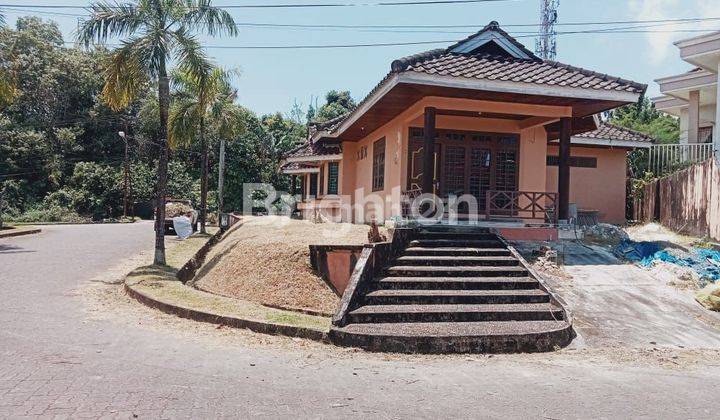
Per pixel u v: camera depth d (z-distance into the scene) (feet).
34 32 144.25
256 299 33.94
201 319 26.66
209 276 41.52
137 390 16.76
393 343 23.31
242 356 21.25
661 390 19.17
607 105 43.39
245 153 135.13
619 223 60.90
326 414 15.56
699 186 46.37
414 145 47.44
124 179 123.75
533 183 48.83
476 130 48.01
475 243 36.19
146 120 101.50
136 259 47.80
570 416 16.21
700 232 45.80
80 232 74.33
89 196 123.75
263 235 46.26
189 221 70.18
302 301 33.50
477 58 42.73
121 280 37.55
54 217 111.65
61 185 128.67
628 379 20.40
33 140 123.65
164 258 43.01
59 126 136.98
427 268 31.94
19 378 17.43
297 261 36.83
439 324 25.93
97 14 39.52
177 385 17.42
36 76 134.10
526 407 16.85
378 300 28.25
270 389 17.54
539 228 41.52
